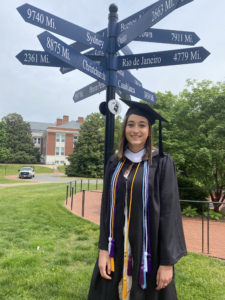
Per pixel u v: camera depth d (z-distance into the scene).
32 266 3.46
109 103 3.04
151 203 1.46
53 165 53.78
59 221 6.18
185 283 3.03
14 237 4.80
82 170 36.06
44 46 2.39
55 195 11.93
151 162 1.55
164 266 1.39
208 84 7.73
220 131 6.64
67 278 3.09
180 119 7.70
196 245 4.85
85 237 4.82
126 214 1.51
